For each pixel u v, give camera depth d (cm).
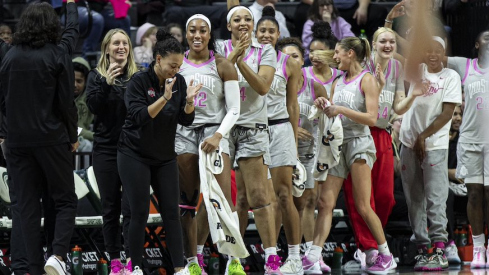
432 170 1705
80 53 2497
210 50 1384
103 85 1326
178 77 1223
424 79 1623
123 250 1566
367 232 1609
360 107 1540
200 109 1348
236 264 1370
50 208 1266
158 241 1599
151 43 2298
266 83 1355
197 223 1434
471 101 1716
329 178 1560
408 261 1834
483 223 1791
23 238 1267
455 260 1819
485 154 1708
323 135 1500
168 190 1212
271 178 1472
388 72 1620
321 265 1625
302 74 1673
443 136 1716
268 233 1388
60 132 1223
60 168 1223
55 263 1184
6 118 1270
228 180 1346
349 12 2481
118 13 2397
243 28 1418
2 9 2428
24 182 1230
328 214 1560
